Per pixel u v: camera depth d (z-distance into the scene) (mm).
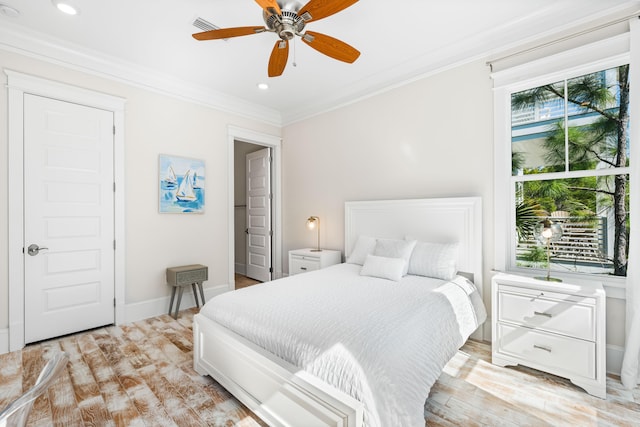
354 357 1365
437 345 1717
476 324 2365
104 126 3039
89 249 2951
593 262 2299
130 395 1930
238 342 1791
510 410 1761
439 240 2926
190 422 1688
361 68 3270
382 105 3473
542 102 2502
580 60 2250
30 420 1689
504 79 2588
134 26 2498
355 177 3770
